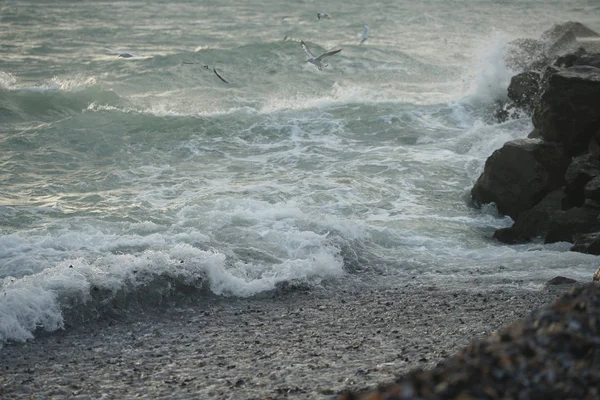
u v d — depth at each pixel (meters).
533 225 19.86
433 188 23.23
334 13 64.19
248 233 18.38
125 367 12.27
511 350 6.16
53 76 38.25
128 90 36.12
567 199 20.23
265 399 10.02
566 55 27.11
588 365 5.93
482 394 5.50
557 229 19.22
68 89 33.94
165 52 46.38
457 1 71.06
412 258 18.27
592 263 17.42
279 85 37.53
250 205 20.34
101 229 18.48
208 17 60.91
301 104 32.38
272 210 19.75
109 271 15.52
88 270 15.48
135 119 28.91
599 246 18.00
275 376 11.16
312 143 27.38
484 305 14.84
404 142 27.72
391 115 30.20
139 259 16.02
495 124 28.58
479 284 16.31
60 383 11.62
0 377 11.97
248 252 17.52
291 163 25.19
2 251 16.64
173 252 16.55
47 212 19.69
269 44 42.16
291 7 67.50
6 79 36.75
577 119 20.91
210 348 13.05
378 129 29.02
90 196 21.34
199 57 40.59
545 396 5.58
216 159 25.59
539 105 22.22
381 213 21.11
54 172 23.69
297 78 38.72
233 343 13.28
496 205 21.69
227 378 11.32
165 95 35.28
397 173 24.23
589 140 21.11
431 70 41.31
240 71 39.44
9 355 13.02
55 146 26.27
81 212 19.78
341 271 17.28
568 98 20.97
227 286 16.09
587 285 7.61
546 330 6.48
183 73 38.41
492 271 17.28
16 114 30.94
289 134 28.36
